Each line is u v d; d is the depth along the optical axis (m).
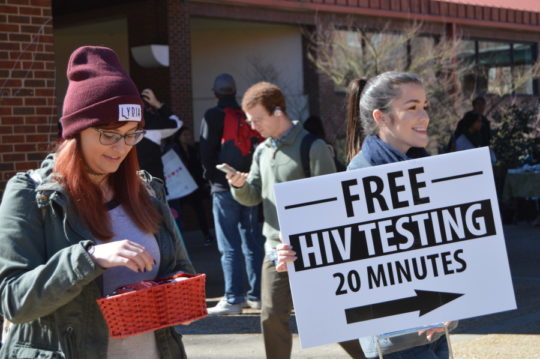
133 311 2.21
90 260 2.14
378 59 18.03
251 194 4.68
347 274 2.86
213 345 5.73
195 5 16.25
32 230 2.28
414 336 2.95
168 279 2.39
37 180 2.35
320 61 18.34
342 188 2.88
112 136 2.31
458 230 2.91
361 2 18.11
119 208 2.50
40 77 6.45
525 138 15.50
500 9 21.59
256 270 6.79
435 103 18.31
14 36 6.30
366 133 3.18
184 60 15.77
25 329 2.33
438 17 19.58
